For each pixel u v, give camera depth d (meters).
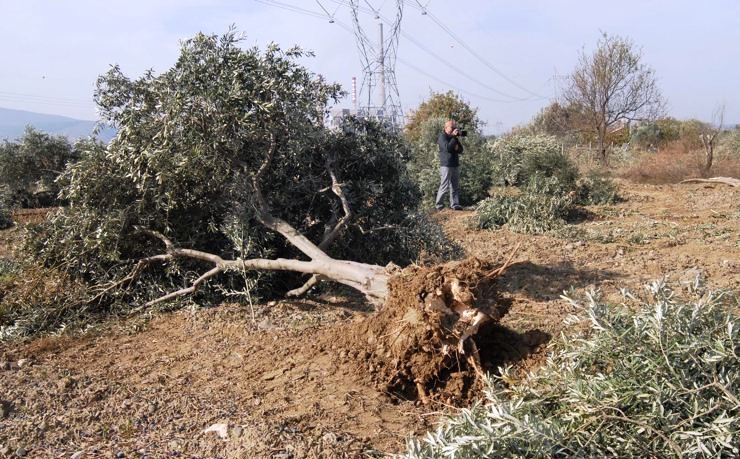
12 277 7.46
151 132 6.43
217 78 6.20
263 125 6.40
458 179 14.07
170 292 6.75
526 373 4.24
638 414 2.95
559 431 2.88
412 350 4.47
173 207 6.58
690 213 12.17
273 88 6.30
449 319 4.41
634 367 3.15
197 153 6.09
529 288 7.04
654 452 2.80
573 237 10.09
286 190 7.10
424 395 4.41
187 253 6.60
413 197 7.82
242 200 6.77
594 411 2.96
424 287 4.47
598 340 3.38
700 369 3.07
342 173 7.47
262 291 6.84
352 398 4.37
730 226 10.46
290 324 5.92
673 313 3.32
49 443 3.89
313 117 7.02
